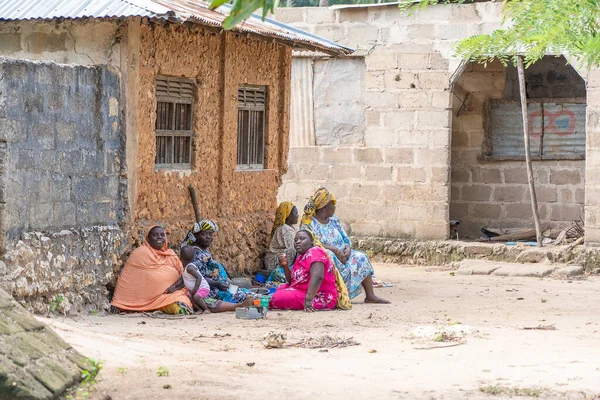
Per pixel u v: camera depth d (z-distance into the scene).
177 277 13.59
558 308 14.43
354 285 14.69
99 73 12.88
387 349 10.09
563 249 20.42
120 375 7.93
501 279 18.92
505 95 23.50
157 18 12.58
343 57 22.12
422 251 21.58
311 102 22.45
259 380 8.03
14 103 11.25
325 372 8.57
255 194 17.31
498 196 23.36
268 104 17.78
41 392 6.86
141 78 13.63
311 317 12.91
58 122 12.05
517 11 12.51
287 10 22.36
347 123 22.22
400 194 21.83
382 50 21.81
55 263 11.90
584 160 22.69
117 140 13.32
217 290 13.98
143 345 9.74
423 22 21.45
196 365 8.65
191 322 12.34
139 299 13.12
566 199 22.88
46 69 11.82
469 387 7.91
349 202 22.22
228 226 16.25
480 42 13.32
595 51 11.68
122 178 13.41
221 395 7.33
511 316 13.35
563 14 11.82
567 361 9.31
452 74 21.30
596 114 20.12
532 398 7.51
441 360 9.36
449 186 21.62
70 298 12.24
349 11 21.97
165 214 14.41
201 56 15.23
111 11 12.75
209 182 15.73
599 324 12.46
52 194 11.95
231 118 16.25
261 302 13.12
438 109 21.47
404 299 15.46
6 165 11.09
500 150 23.44
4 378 6.67
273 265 17.03
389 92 21.81
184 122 15.17
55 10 13.10
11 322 7.61
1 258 11.04
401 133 21.77
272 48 17.70
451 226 23.31
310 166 22.48
